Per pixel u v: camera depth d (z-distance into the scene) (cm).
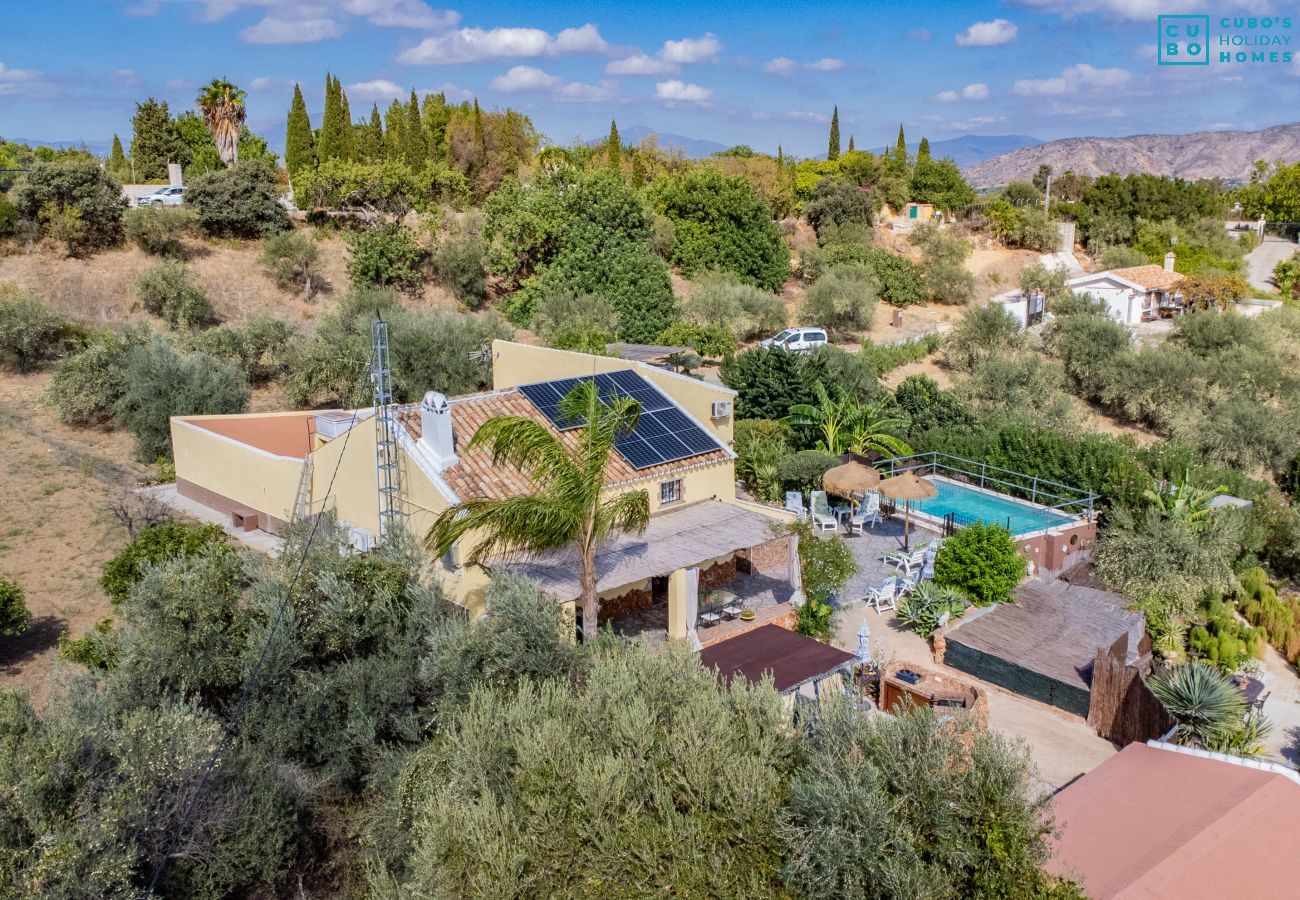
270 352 4225
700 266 6875
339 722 1593
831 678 1988
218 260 5350
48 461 3200
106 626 2084
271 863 1355
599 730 1316
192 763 1320
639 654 1500
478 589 1980
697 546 2112
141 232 5106
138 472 3272
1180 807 1405
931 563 2575
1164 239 9331
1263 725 2159
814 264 7431
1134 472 3180
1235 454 4588
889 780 1196
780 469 3275
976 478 3531
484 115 9044
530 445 1733
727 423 2616
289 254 5278
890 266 7344
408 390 4081
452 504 1978
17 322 3862
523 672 1552
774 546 2567
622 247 5803
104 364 3578
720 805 1182
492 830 1145
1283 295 8425
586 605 1812
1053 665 2081
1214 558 2639
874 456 3691
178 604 1608
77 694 1446
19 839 1152
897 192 9438
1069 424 4747
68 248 4928
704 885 1108
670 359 4572
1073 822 1384
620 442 2364
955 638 2205
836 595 2506
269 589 1681
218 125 7094
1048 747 1875
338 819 1526
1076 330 5669
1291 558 3303
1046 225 8794
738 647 2011
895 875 1063
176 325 4550
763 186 8419
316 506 2486
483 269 5809
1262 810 1384
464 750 1280
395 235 5597
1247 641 2642
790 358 3972
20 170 5906
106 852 1141
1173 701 1873
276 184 6788
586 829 1152
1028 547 2784
